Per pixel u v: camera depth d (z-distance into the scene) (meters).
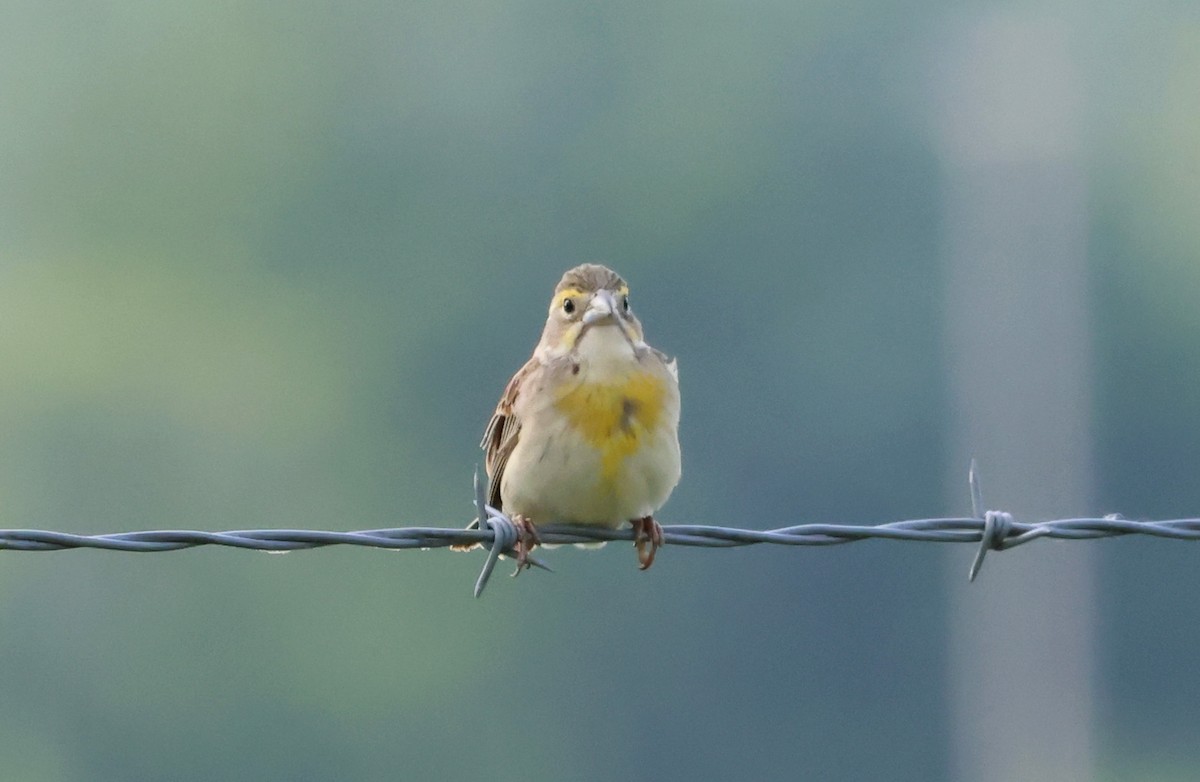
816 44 24.84
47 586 19.97
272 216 23.92
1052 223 24.39
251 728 19.45
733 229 23.81
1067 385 23.38
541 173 24.06
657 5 24.28
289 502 22.11
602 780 19.94
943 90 24.77
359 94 24.22
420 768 19.67
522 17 24.42
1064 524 7.17
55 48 24.50
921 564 20.70
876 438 22.27
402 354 23.22
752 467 21.80
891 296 23.70
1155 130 25.00
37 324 23.19
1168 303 23.75
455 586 20.14
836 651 20.47
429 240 23.86
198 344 23.25
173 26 24.38
